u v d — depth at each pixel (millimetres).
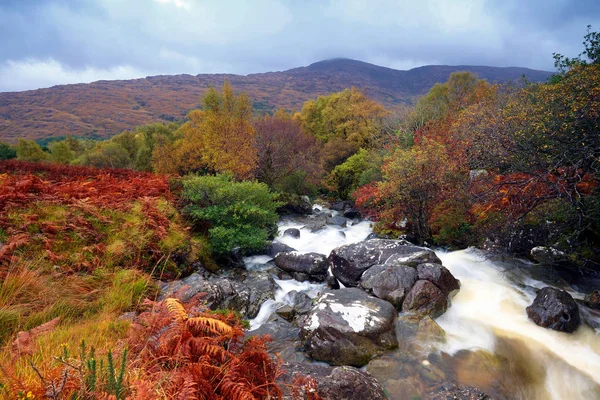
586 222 7465
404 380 4551
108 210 8391
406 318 5887
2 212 6957
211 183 10281
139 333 3418
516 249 8625
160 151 30453
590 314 6109
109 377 2275
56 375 2365
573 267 7820
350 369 4152
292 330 5934
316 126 42000
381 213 12305
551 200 7441
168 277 7195
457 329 5809
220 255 9320
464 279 7590
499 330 5762
